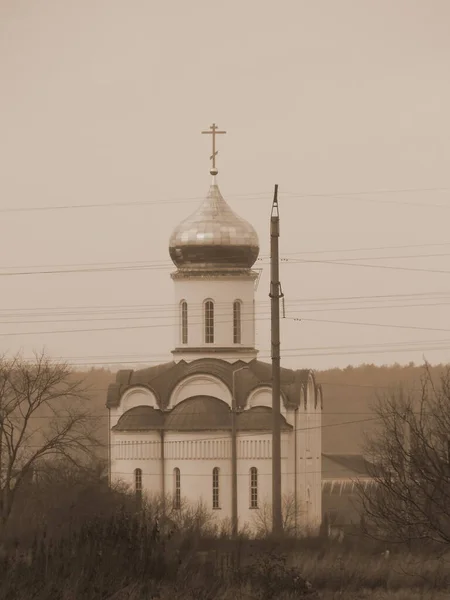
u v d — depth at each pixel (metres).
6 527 150.12
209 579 99.94
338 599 98.62
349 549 130.00
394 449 107.56
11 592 88.19
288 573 99.12
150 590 93.50
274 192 150.50
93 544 98.75
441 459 103.12
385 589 105.25
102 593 90.69
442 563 114.50
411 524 104.81
